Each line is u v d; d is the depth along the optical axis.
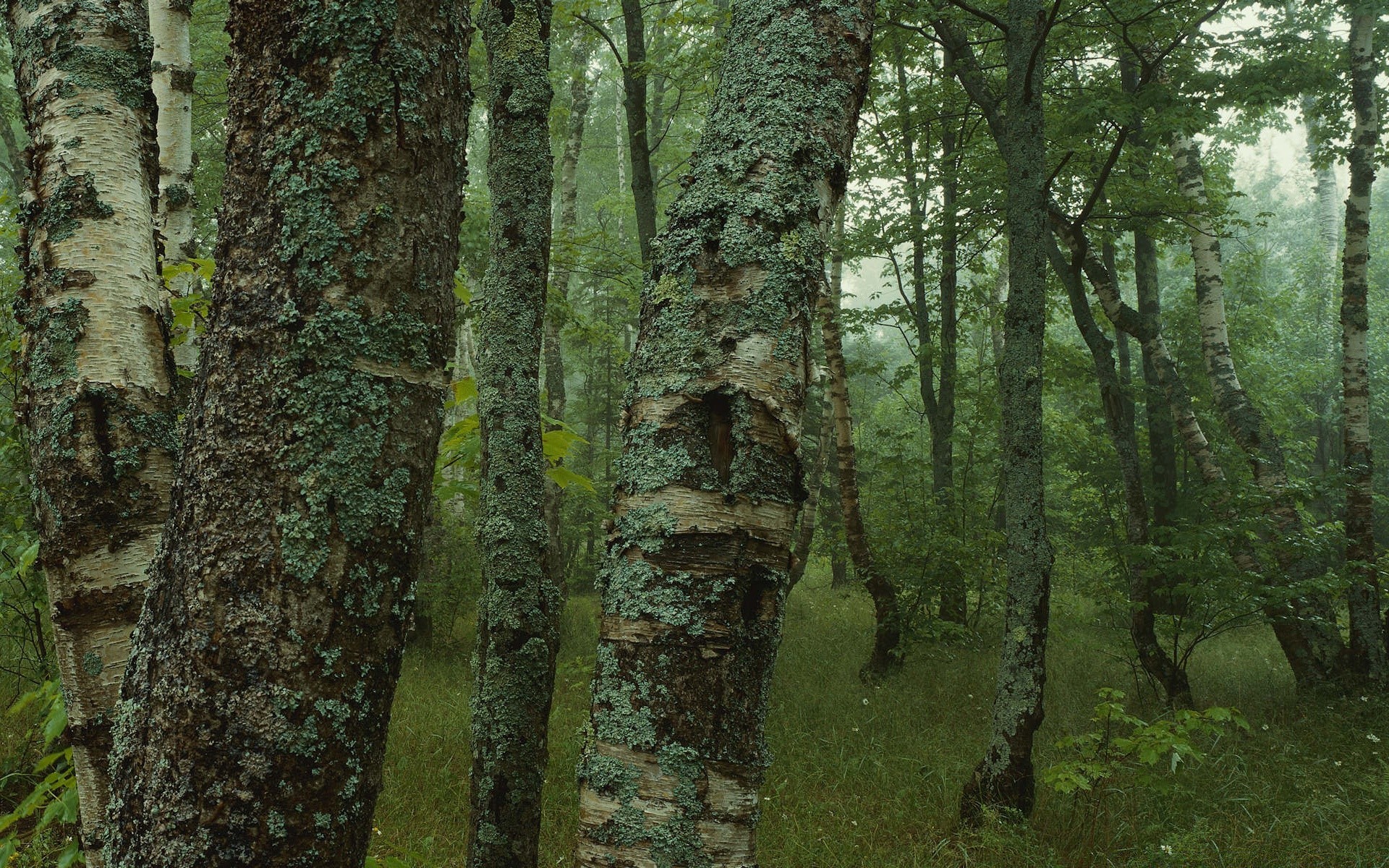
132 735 0.89
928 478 15.31
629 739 1.19
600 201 16.70
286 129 0.93
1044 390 13.80
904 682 8.55
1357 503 8.08
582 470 19.53
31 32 1.40
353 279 0.92
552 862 4.27
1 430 4.21
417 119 0.96
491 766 2.22
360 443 0.91
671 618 1.19
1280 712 7.39
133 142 1.41
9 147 13.04
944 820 5.12
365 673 0.90
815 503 13.29
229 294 0.94
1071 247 8.10
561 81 11.95
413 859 2.94
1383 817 5.04
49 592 1.29
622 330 19.86
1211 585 7.18
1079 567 15.16
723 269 1.28
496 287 2.37
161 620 0.90
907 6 7.64
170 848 0.84
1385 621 8.14
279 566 0.87
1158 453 13.26
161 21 4.24
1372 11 8.32
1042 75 5.42
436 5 1.00
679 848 1.14
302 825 0.85
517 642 2.26
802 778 5.73
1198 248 10.47
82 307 1.32
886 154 12.31
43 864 3.57
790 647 10.32
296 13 0.94
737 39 1.41
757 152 1.31
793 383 1.26
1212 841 4.50
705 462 1.23
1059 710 7.50
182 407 2.25
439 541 10.04
